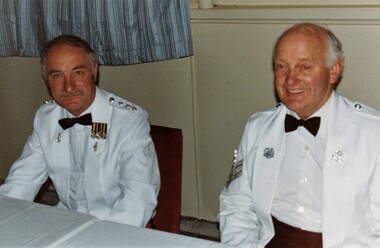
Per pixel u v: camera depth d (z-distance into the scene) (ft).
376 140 6.00
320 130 6.28
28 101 11.27
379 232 6.02
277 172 6.44
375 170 5.99
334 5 8.25
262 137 6.59
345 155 6.05
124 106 7.29
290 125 6.35
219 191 10.07
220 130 9.66
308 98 6.00
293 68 5.94
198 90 9.62
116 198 7.18
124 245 5.14
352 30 8.11
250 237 6.41
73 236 5.36
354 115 6.19
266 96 9.02
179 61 9.59
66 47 6.82
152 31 8.98
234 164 6.82
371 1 8.00
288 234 6.43
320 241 6.28
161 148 7.29
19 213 5.87
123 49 9.27
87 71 6.94
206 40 9.23
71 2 9.42
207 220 10.42
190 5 9.29
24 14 9.93
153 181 7.05
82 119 7.13
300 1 8.48
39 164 7.55
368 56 8.12
